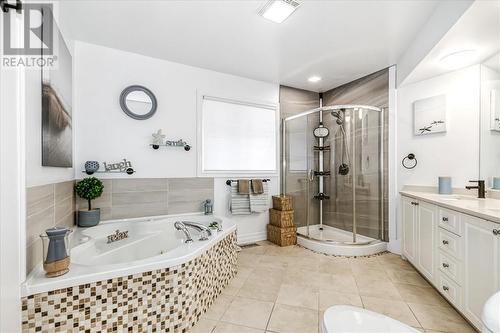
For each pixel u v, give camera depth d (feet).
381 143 10.38
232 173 11.07
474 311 5.04
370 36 7.88
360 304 6.20
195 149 10.22
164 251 8.45
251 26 7.35
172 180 9.71
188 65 10.09
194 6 6.44
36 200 4.60
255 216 11.68
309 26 7.32
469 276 5.21
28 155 4.29
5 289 3.41
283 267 8.57
